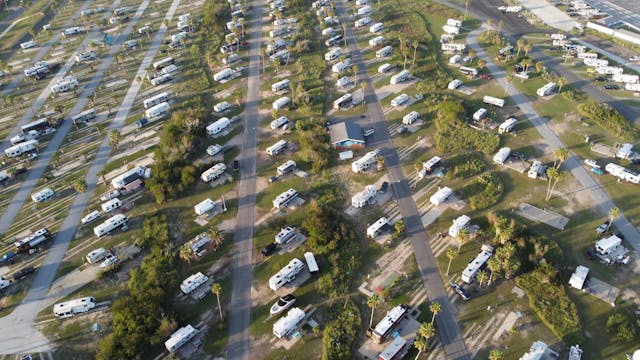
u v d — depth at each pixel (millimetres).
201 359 95250
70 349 98250
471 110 171625
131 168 151625
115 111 183625
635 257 113312
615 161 145125
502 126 159000
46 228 130125
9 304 108625
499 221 118500
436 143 155750
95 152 160750
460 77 195625
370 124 168125
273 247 118875
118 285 112562
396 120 169625
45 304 108312
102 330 102000
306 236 123562
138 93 195375
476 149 152500
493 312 102250
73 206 137625
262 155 155375
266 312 104375
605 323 98750
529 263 111812
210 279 112375
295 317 99875
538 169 139125
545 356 91750
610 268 111125
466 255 115625
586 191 134125
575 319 98500
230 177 144000
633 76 184625
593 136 156500
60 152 161625
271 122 170500
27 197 142250
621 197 131250
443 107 168125
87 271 116438
